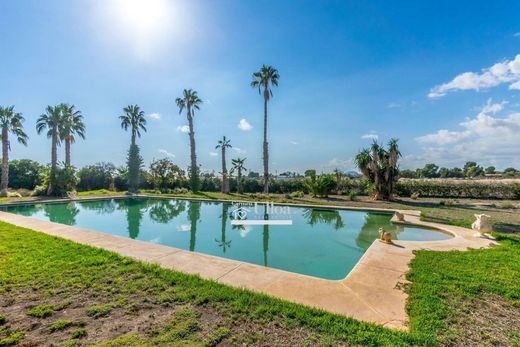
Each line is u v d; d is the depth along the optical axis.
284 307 2.82
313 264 5.75
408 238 7.30
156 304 2.91
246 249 6.94
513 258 4.59
